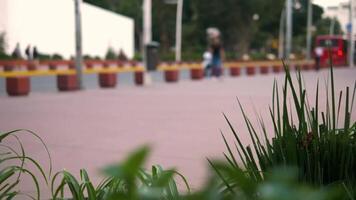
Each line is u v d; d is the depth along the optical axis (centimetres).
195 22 9956
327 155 314
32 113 1198
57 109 1288
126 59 6612
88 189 307
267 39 10925
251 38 9719
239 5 8931
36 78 2902
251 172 289
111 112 1227
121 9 10319
